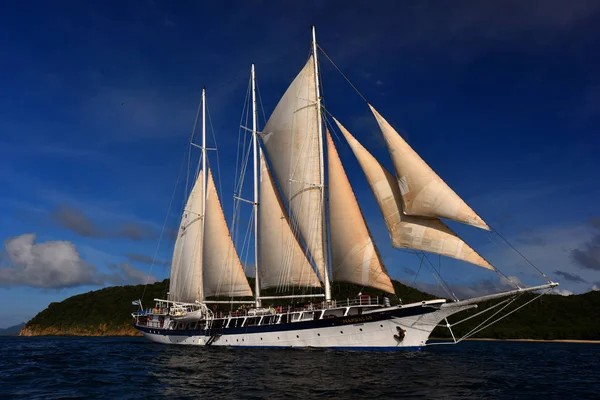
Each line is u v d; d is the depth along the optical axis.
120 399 18.08
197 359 32.03
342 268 34.16
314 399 17.56
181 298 48.03
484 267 28.52
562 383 22.31
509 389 19.95
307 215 39.22
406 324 30.94
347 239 33.88
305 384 20.75
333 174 34.78
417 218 30.41
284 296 40.09
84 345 52.44
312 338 34.09
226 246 45.12
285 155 41.28
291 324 35.09
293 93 40.97
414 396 17.94
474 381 21.64
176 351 39.16
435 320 30.59
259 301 42.03
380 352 31.62
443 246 29.36
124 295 109.19
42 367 28.95
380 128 31.27
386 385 20.28
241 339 38.81
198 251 47.25
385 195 31.70
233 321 40.03
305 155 39.84
